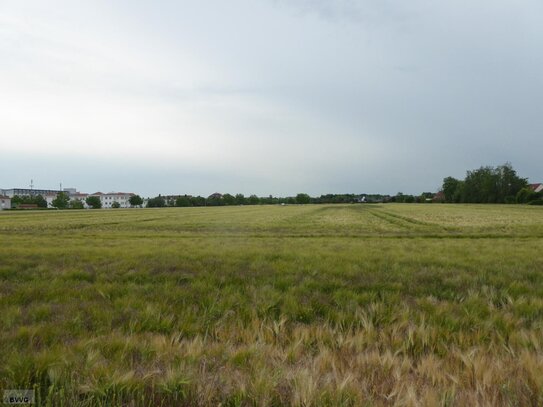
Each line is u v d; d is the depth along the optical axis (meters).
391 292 4.96
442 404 2.19
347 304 4.42
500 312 4.05
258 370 2.61
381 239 15.48
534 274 6.11
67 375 2.53
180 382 2.42
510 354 3.00
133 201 149.88
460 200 129.88
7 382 2.43
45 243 12.93
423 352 3.12
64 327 3.62
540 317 3.90
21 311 4.18
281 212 62.12
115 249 10.19
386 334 3.43
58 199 127.12
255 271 6.58
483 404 2.24
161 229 24.80
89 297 4.91
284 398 2.35
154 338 3.26
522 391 2.38
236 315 4.09
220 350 3.04
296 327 3.60
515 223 27.25
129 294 4.94
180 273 6.44
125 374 2.48
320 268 6.77
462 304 4.41
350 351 3.08
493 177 121.88
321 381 2.49
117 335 3.33
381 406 2.23
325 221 33.94
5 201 124.50
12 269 6.62
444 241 14.02
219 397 2.38
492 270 6.50
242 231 22.25
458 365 2.78
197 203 152.88
